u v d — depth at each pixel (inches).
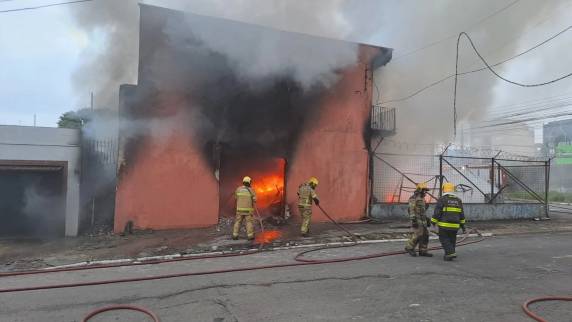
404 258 289.0
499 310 174.6
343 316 167.6
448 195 282.0
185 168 413.1
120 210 393.1
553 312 171.8
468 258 287.3
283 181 465.1
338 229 417.7
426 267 257.8
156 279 236.2
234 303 186.4
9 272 263.7
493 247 334.0
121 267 275.6
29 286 226.1
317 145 467.2
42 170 401.1
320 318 165.5
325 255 301.9
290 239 365.7
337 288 209.6
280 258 294.7
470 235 401.4
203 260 293.3
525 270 248.8
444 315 168.4
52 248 345.4
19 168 394.0
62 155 408.8
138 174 398.6
